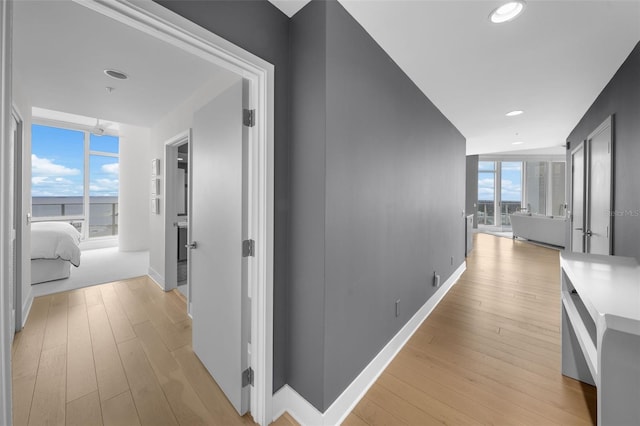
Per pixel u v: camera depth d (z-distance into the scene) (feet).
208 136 6.12
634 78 6.72
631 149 7.07
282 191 5.17
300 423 5.08
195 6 3.87
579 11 5.19
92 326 8.54
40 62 7.13
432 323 8.81
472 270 14.96
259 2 4.68
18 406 5.35
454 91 8.90
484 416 5.18
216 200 5.83
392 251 6.97
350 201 5.30
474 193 29.58
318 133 4.70
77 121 19.38
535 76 7.98
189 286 9.22
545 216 23.93
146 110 10.89
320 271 4.74
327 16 4.61
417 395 5.71
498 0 4.90
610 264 5.42
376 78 6.14
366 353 5.93
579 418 5.11
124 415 5.19
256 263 4.97
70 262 13.50
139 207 20.26
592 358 4.17
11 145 2.52
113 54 6.74
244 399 5.23
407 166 7.79
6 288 2.50
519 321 8.95
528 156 29.27
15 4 4.97
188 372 6.38
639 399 3.05
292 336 5.29
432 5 5.00
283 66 5.11
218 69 7.50
